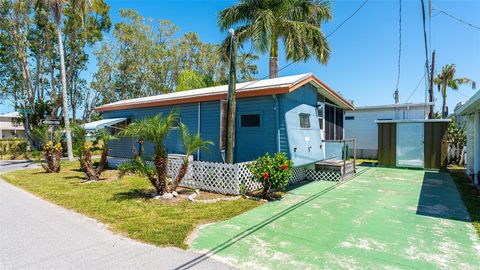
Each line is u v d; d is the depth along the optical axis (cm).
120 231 415
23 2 1833
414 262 321
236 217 491
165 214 496
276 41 1455
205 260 323
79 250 349
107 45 2552
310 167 923
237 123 816
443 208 554
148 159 988
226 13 1464
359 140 1630
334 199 629
